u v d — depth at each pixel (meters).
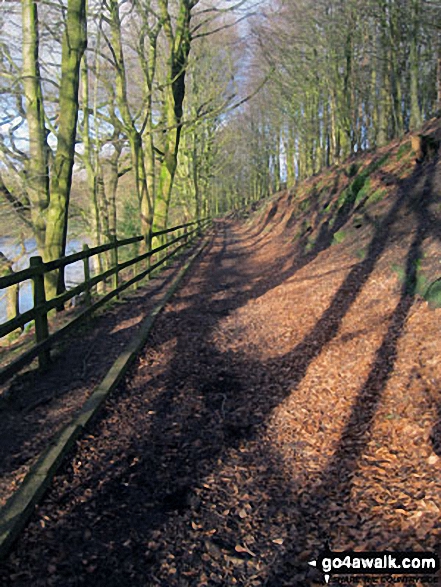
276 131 45.69
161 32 20.42
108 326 8.34
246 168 71.69
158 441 5.01
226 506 4.12
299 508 4.08
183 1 16.64
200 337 8.33
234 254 21.09
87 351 7.05
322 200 19.86
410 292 8.19
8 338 9.76
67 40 8.17
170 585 3.29
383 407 5.38
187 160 31.22
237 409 5.82
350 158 25.28
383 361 6.39
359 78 27.27
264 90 38.75
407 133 19.78
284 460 4.80
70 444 4.54
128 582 3.28
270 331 8.75
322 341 7.74
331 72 25.92
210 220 43.06
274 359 7.44
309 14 22.81
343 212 15.64
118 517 3.86
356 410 5.48
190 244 23.39
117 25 13.90
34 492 3.78
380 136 24.22
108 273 9.30
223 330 8.88
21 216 11.34
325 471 4.54
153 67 15.89
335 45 24.02
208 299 11.34
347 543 3.61
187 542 3.68
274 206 31.27
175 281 12.93
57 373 6.23
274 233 24.20
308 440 5.11
